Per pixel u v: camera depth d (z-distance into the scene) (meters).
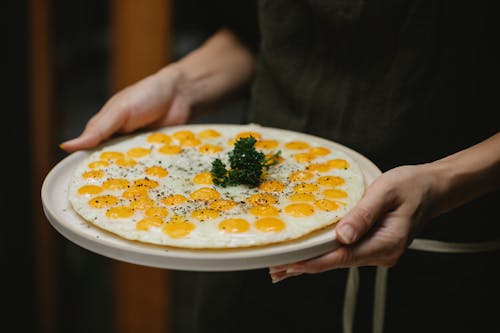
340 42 0.77
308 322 0.85
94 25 1.42
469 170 0.67
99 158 0.76
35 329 1.47
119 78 1.28
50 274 1.43
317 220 0.65
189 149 0.80
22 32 1.23
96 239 0.60
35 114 1.31
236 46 0.96
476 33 0.72
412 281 0.80
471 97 0.74
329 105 0.79
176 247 0.61
